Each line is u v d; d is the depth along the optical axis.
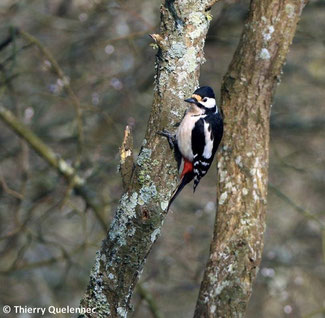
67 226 16.88
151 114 7.14
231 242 7.45
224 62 16.45
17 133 13.02
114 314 7.02
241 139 7.86
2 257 14.10
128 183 7.07
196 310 7.27
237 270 7.30
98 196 13.39
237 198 7.66
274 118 16.27
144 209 6.87
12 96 13.13
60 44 15.42
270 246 15.80
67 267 12.86
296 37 15.36
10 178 14.49
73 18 15.48
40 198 13.67
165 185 6.97
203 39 7.18
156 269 14.10
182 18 7.00
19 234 14.10
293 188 17.27
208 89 8.76
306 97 16.81
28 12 14.77
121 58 15.21
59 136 14.82
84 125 14.21
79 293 15.01
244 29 8.19
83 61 15.18
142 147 7.11
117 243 6.96
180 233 14.65
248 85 7.96
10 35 12.56
